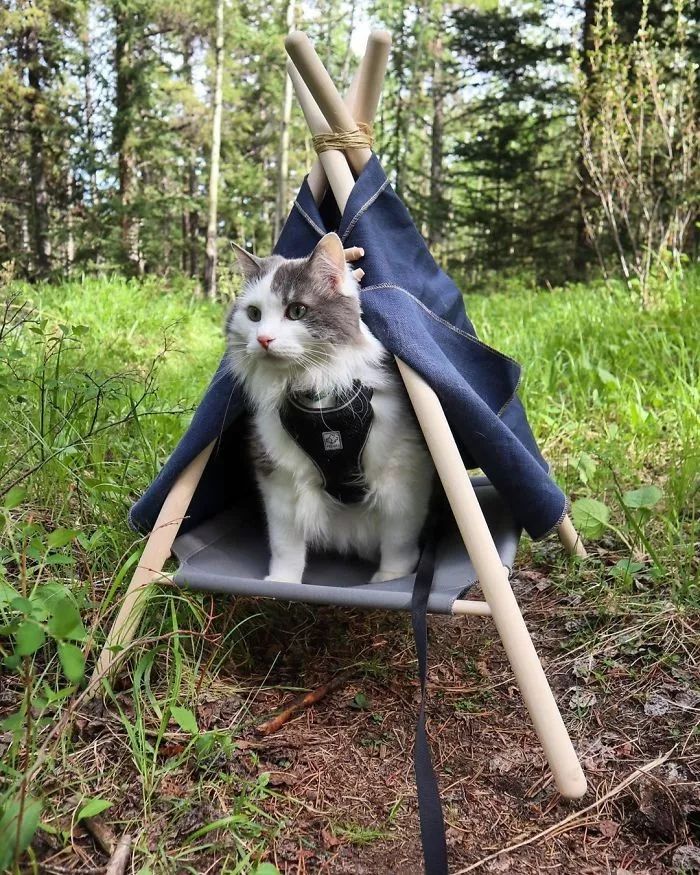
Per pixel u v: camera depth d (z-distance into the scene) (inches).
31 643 18.3
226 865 21.8
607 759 26.8
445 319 34.0
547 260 205.2
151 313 115.0
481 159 209.5
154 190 273.6
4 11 226.4
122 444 43.4
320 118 33.5
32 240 265.6
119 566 33.0
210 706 28.1
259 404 31.0
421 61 340.2
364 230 32.0
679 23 88.6
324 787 25.4
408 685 31.3
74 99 307.3
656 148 96.5
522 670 24.7
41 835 21.9
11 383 43.0
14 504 24.1
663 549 37.5
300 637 34.1
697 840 23.6
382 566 33.9
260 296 30.1
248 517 37.2
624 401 57.6
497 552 27.9
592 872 22.7
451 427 31.0
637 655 31.9
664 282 85.9
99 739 26.2
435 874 20.7
